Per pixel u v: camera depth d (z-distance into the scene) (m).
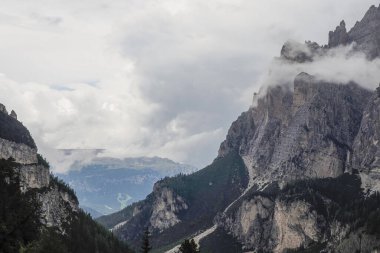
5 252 157.88
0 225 161.50
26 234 167.75
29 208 188.25
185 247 190.38
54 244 158.00
